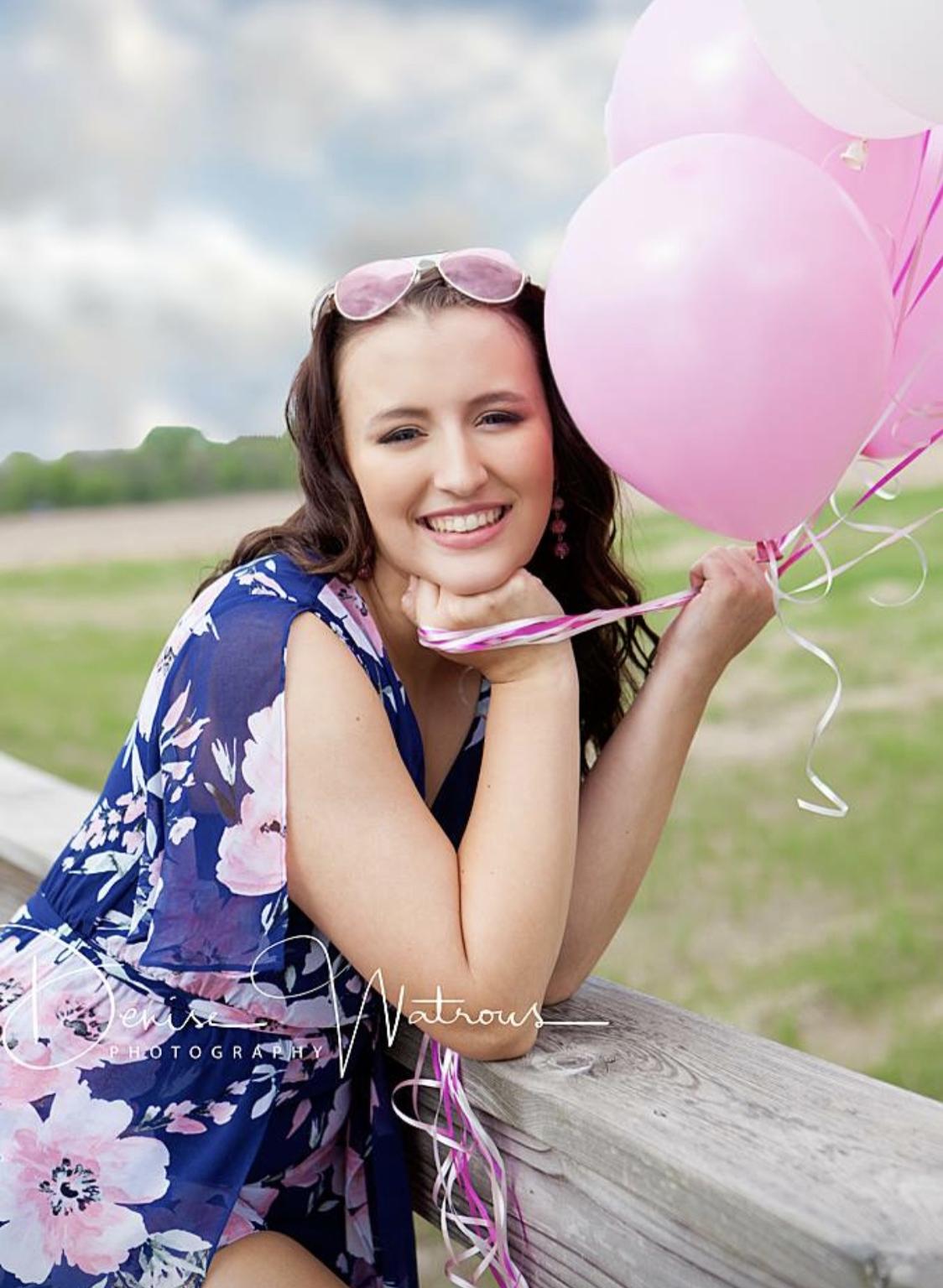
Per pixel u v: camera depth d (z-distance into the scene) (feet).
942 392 4.52
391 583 4.90
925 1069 11.51
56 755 21.98
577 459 5.07
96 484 47.98
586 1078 4.28
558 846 4.42
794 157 4.07
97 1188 4.55
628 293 3.98
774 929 14.35
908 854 16.01
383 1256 4.94
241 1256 4.63
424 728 5.18
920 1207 3.54
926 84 3.85
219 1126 4.64
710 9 4.53
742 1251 3.65
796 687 23.11
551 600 4.58
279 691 4.46
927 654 24.38
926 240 4.43
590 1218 4.14
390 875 4.39
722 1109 4.06
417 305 4.50
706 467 4.07
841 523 4.64
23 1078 4.64
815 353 3.89
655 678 5.04
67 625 32.48
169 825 4.56
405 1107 4.99
